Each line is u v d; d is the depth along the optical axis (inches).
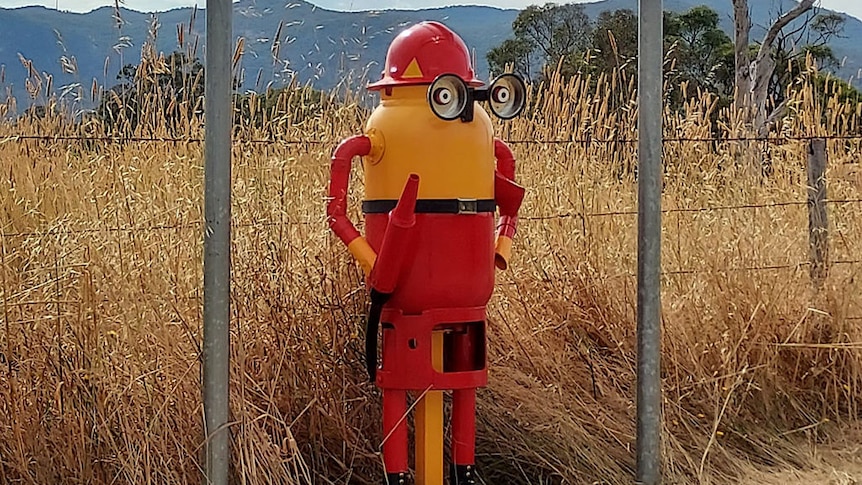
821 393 196.2
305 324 158.2
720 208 207.2
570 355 185.5
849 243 209.9
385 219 136.3
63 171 163.8
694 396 188.1
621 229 200.7
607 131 214.1
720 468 173.9
